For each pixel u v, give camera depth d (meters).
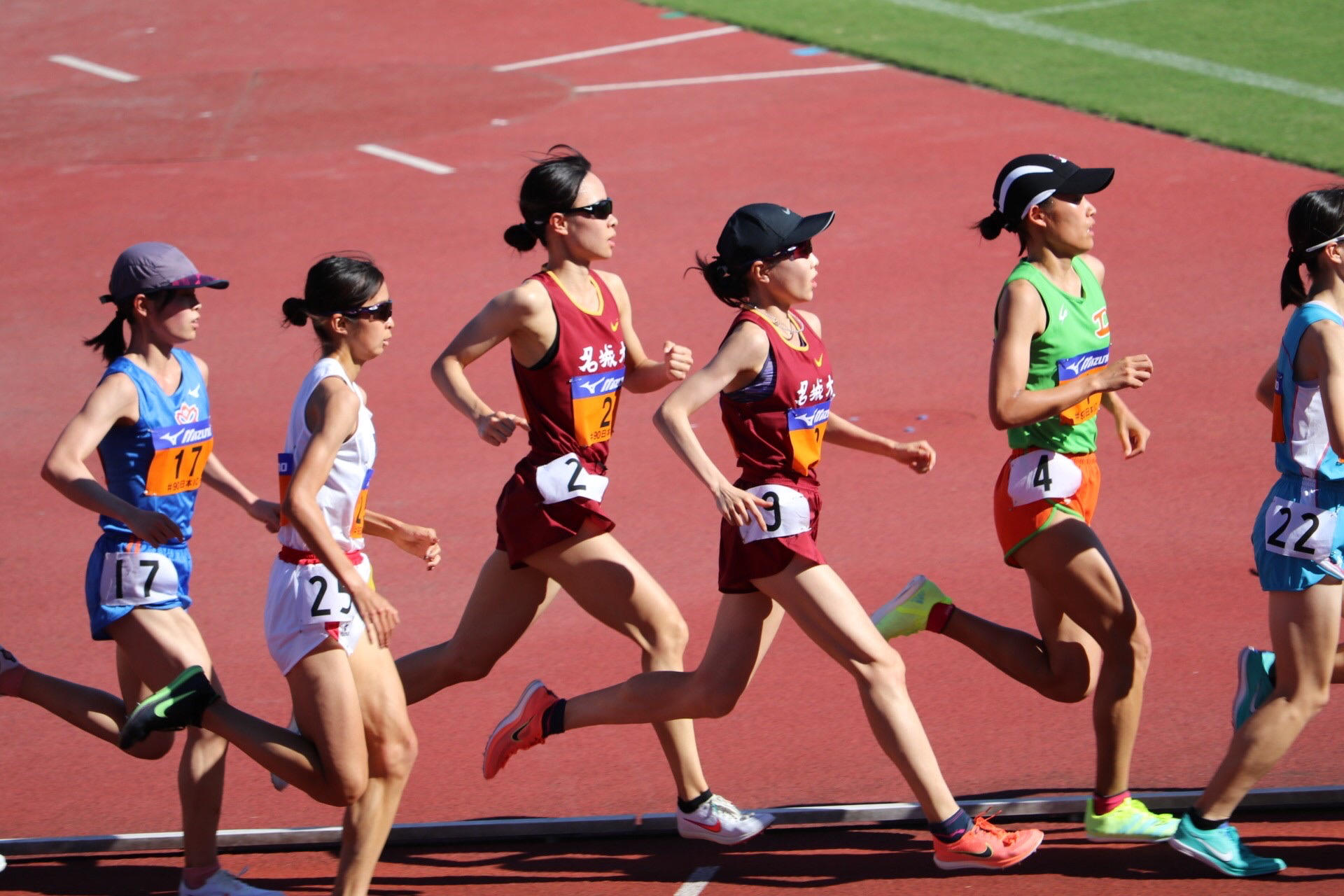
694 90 67.81
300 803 21.22
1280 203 49.28
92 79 74.62
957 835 17.20
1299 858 17.75
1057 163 18.08
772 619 18.28
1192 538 27.94
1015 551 18.53
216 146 62.22
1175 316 40.03
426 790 21.12
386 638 16.06
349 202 54.03
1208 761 20.66
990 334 39.31
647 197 52.97
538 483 18.78
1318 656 16.83
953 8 81.50
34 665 24.98
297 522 15.93
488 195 54.16
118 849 19.64
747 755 21.61
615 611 18.95
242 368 39.44
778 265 17.64
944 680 23.53
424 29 81.94
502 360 39.59
